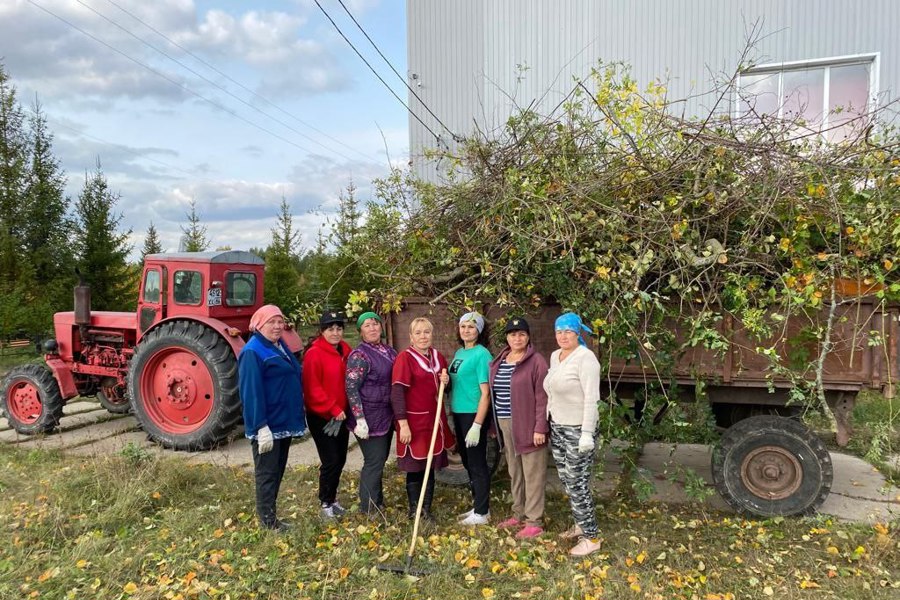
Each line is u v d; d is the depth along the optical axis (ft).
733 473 12.69
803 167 11.78
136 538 12.05
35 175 54.08
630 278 11.32
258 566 10.76
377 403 12.69
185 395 19.03
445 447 13.25
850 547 11.27
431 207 14.70
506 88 32.09
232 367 18.63
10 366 35.91
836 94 27.76
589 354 11.11
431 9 32.83
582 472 11.19
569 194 12.14
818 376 11.19
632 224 11.89
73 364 21.98
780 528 12.15
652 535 12.11
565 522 12.91
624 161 12.78
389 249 15.20
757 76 28.66
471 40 32.42
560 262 12.09
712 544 11.66
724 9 28.55
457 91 32.83
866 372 11.94
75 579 10.46
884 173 11.39
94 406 25.49
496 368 12.49
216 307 19.65
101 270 48.21
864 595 9.60
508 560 10.99
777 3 27.84
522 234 12.10
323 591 9.83
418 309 15.25
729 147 12.03
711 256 11.20
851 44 27.07
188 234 63.67
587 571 10.61
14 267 46.98
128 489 13.80
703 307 11.84
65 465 16.88
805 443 12.26
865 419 20.18
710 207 11.61
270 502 12.24
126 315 22.49
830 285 11.56
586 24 30.60
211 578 10.40
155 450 18.94
